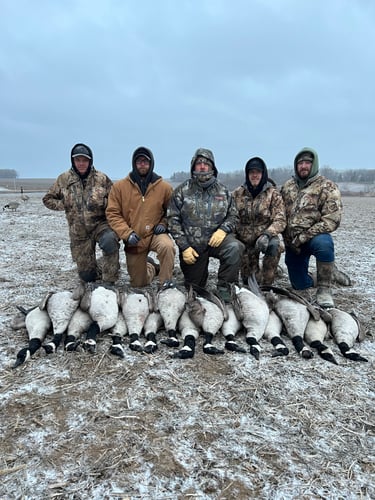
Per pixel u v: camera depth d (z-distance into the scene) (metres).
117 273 6.27
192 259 5.55
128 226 5.91
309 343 4.54
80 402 3.40
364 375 3.94
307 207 5.79
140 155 5.72
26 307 5.59
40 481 2.59
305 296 6.10
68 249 10.09
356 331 4.57
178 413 3.30
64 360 4.05
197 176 5.49
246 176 5.99
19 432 3.03
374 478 2.69
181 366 4.02
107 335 4.67
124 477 2.64
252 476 2.67
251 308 4.66
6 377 3.75
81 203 6.25
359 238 11.93
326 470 2.74
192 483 2.61
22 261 8.55
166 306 4.74
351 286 6.82
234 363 4.11
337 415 3.32
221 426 3.16
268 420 3.24
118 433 3.04
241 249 5.50
